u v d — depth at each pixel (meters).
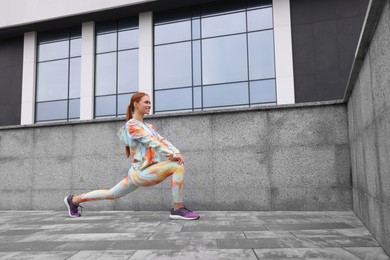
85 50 15.04
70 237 3.04
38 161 5.75
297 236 2.83
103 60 15.03
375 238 2.69
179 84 13.94
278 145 4.75
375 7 2.04
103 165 5.40
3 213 5.21
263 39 13.26
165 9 14.41
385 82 2.06
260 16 13.41
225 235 2.94
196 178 4.98
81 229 3.48
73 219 4.30
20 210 5.66
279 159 4.72
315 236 2.82
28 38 16.08
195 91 13.74
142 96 3.94
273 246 2.48
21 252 2.48
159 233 3.12
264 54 13.17
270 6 13.34
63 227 3.65
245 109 4.92
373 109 2.51
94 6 14.21
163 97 14.03
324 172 4.54
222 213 4.51
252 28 13.44
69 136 5.64
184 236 2.94
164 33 14.38
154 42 14.44
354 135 3.84
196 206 4.92
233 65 13.45
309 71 12.30
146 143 3.72
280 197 4.66
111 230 3.37
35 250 2.54
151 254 2.33
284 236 2.84
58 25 15.48
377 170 2.48
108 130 5.46
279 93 12.48
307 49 12.45
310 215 4.11
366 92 2.79
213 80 13.62
